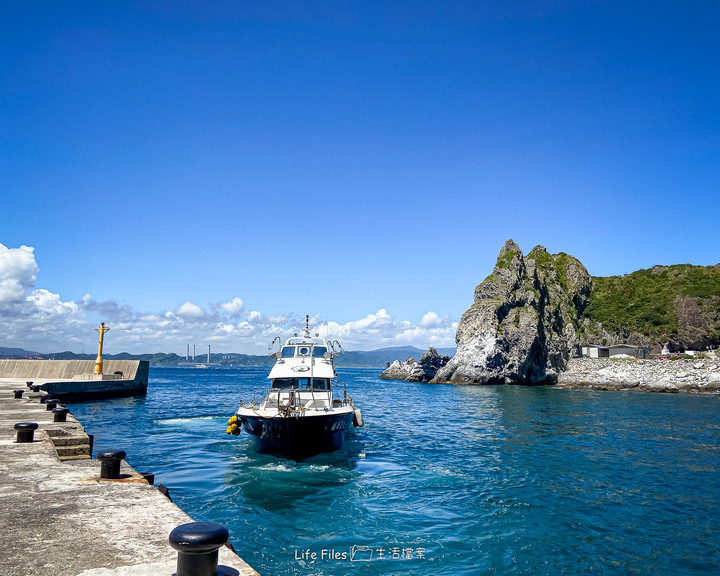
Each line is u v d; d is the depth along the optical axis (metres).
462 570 9.52
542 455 21.03
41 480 7.05
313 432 18.34
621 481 16.52
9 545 4.51
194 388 70.75
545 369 95.56
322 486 15.12
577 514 12.96
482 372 94.88
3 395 22.30
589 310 127.25
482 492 14.88
